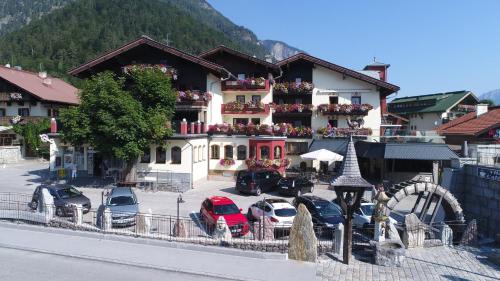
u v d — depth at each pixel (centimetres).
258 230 1791
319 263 1566
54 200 2247
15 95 4906
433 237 1966
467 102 5516
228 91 3997
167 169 3262
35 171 3972
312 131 3869
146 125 2945
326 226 1923
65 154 3544
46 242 1761
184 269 1462
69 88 6025
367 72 4512
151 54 3875
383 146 3256
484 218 2164
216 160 3719
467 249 1834
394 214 2478
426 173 3497
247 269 1470
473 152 2564
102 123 2914
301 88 3912
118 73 3919
